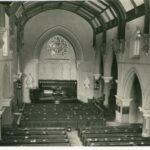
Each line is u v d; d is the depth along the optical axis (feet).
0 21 47.85
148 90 59.00
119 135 57.41
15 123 73.15
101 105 96.17
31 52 108.88
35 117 74.74
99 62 108.47
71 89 117.50
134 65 67.15
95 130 62.13
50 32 108.99
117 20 79.97
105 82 97.25
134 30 67.00
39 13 106.63
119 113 78.59
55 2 93.35
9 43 66.80
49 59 116.78
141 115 78.28
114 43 80.43
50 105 91.76
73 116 76.18
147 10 57.16
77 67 114.01
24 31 107.04
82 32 111.04
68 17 109.19
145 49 58.54
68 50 117.19
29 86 109.29
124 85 74.59
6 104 63.87
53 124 71.56
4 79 64.39
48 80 116.98
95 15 96.53
